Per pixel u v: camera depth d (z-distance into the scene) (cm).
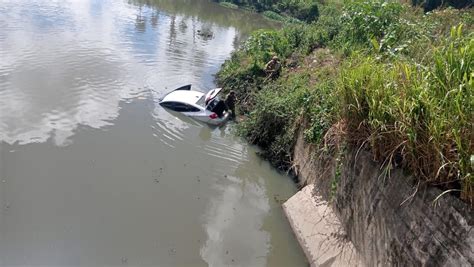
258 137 1178
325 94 955
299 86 1185
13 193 853
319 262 732
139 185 928
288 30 1780
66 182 904
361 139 691
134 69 1605
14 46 1658
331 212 793
